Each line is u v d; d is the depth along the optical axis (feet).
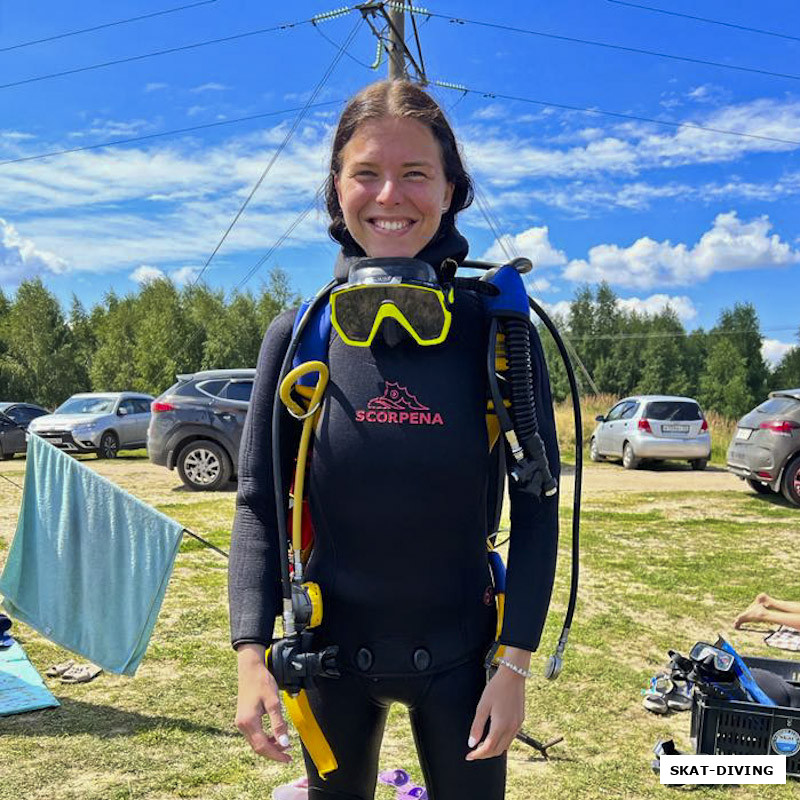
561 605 17.29
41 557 12.44
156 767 9.63
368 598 4.57
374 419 4.40
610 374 217.97
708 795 9.54
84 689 12.03
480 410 4.50
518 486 4.45
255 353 137.49
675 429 44.96
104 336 153.38
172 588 17.66
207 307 143.13
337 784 4.79
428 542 4.49
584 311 230.89
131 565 12.28
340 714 4.71
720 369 199.62
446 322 4.28
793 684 11.62
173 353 137.69
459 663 4.67
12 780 9.20
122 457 51.39
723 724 10.18
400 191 4.47
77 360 155.63
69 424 48.34
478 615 4.76
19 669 12.57
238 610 4.32
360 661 4.60
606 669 13.48
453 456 4.40
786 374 203.00
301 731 4.52
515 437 4.32
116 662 12.29
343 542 4.58
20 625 15.08
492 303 4.50
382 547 4.49
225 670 12.87
